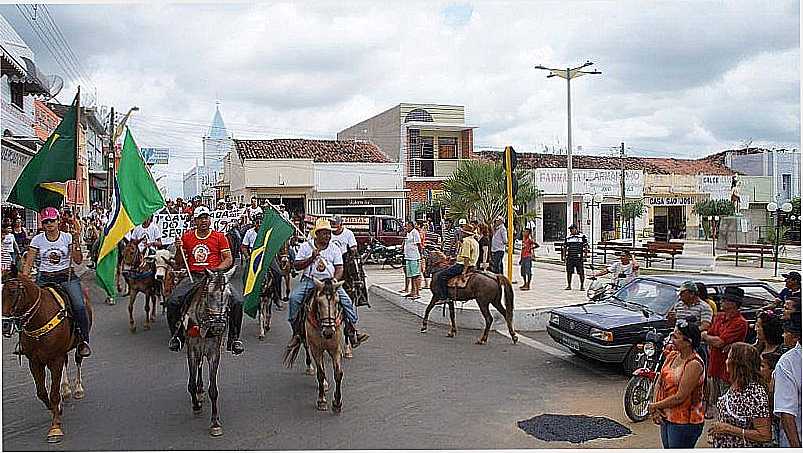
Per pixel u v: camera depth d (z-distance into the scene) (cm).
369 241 2858
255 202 2588
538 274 2350
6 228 1688
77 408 879
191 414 856
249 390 968
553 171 4344
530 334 1401
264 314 1330
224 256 963
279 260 1678
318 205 4125
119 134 3444
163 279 1280
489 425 837
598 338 1048
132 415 852
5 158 2117
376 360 1166
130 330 1360
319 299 852
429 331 1430
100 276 1163
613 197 4547
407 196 4388
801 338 616
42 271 860
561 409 902
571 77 3047
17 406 889
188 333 806
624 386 1013
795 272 1028
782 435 591
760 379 611
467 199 3416
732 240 3897
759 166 5391
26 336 760
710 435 643
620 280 1470
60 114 3500
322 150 4425
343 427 820
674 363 655
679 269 2481
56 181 1116
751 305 1102
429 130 4591
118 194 1122
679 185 4825
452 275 1352
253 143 4459
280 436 785
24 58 2448
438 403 923
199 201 2395
